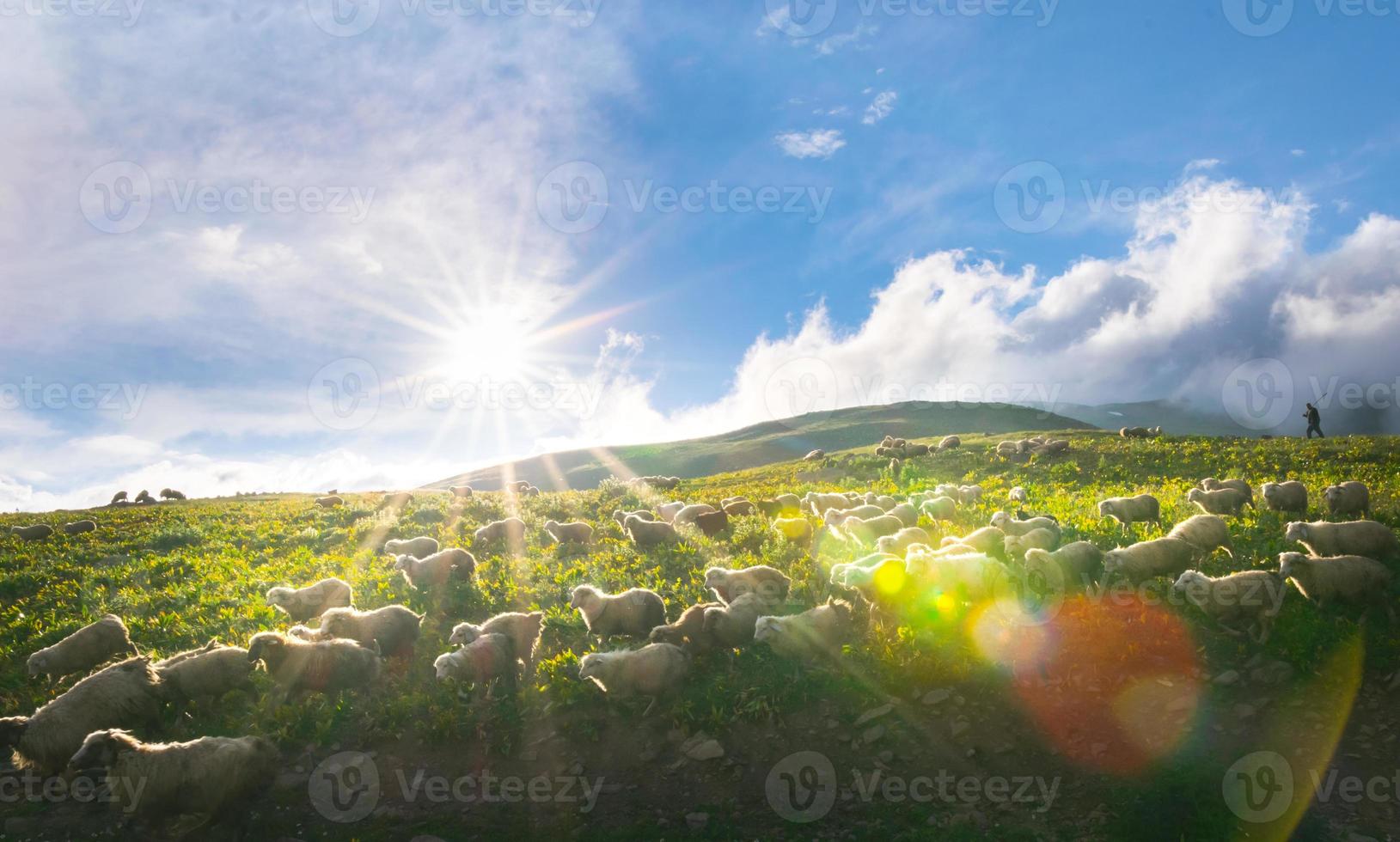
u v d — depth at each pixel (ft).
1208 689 36.04
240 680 38.81
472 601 55.06
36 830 30.53
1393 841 27.14
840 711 37.22
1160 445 113.39
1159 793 29.99
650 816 31.78
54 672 42.34
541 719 38.42
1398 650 36.37
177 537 92.63
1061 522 66.44
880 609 43.39
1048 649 39.52
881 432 332.60
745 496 107.96
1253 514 63.77
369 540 86.07
